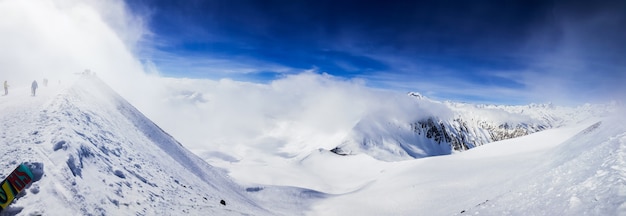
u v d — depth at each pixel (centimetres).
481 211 1855
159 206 1688
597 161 1560
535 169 3136
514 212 1555
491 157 6838
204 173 4222
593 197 1172
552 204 1366
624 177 1178
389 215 4431
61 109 2238
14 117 2042
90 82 4194
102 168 1650
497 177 4262
